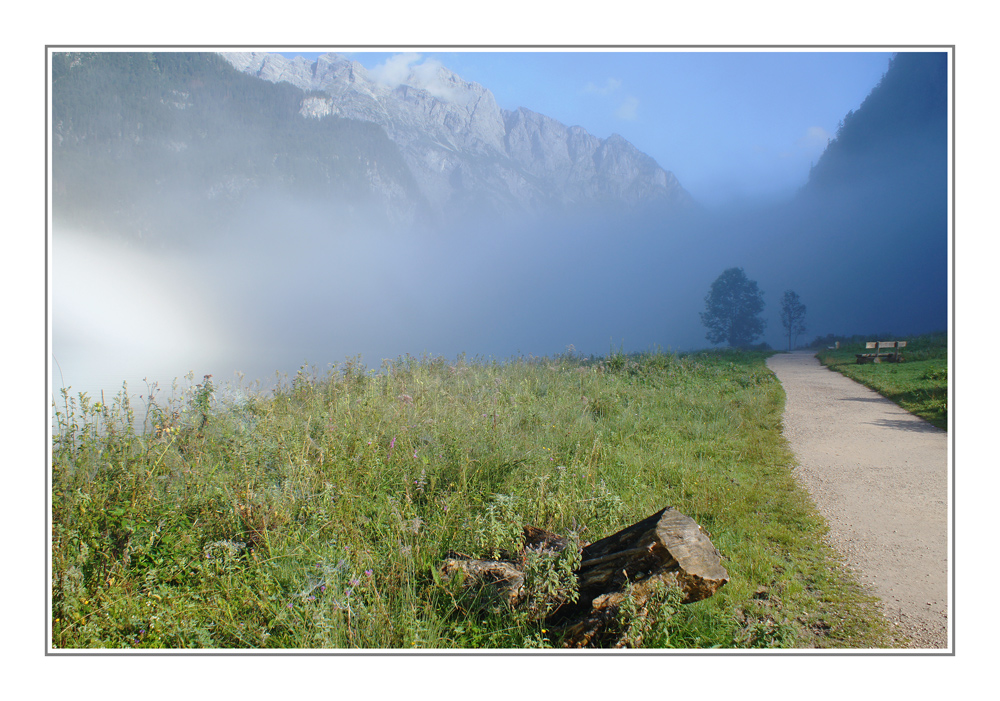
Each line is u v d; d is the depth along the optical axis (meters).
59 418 4.77
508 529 4.02
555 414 8.45
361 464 5.27
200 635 3.36
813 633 3.78
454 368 11.23
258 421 5.94
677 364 15.75
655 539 3.30
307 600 3.45
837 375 18.61
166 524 4.04
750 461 7.69
